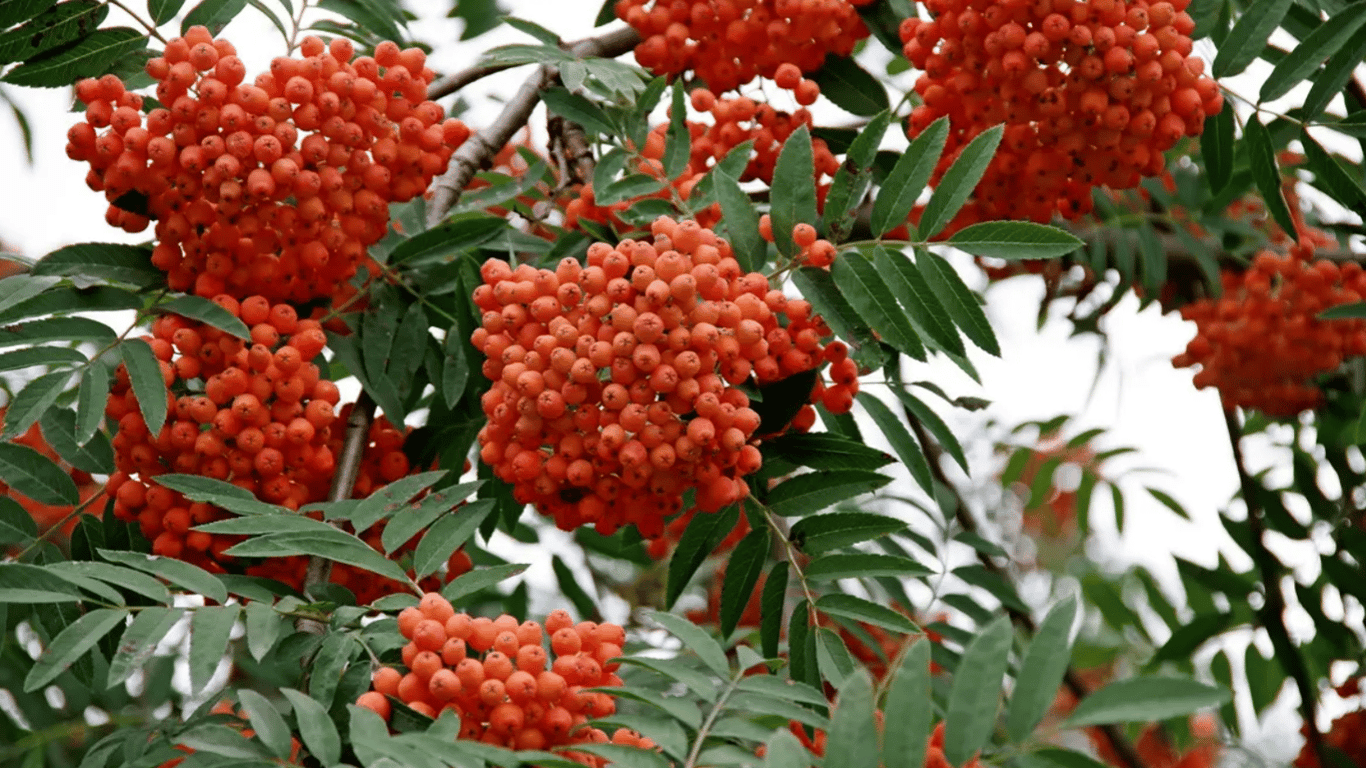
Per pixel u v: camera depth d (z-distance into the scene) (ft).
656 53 14.39
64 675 15.25
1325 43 12.89
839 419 13.42
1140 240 17.40
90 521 12.26
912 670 7.38
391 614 11.34
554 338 10.62
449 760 8.00
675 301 10.35
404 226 14.66
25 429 10.93
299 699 8.50
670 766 8.15
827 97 14.83
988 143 11.19
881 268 11.15
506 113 15.12
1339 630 16.15
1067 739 19.35
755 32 13.94
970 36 12.28
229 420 11.50
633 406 10.50
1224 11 14.43
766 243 11.63
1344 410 17.08
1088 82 12.16
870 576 11.32
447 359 13.38
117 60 12.71
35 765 14.39
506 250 13.85
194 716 10.78
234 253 11.85
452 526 11.11
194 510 11.67
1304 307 16.28
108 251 12.07
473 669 9.22
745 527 17.34
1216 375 17.10
